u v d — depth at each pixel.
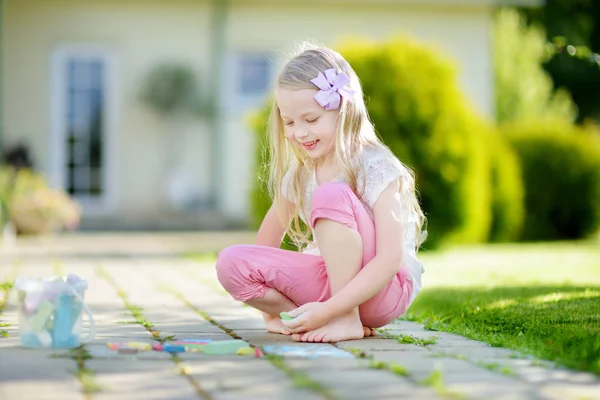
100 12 13.10
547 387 2.33
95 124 13.16
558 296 4.41
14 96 12.93
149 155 13.22
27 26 12.96
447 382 2.39
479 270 6.75
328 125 3.22
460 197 8.50
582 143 11.77
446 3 13.43
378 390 2.28
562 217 11.75
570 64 19.41
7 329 3.38
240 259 3.21
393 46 8.60
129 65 13.16
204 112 13.22
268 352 2.86
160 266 6.89
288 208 3.47
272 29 13.41
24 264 6.90
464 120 8.55
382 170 3.20
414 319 3.92
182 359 2.71
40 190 10.17
